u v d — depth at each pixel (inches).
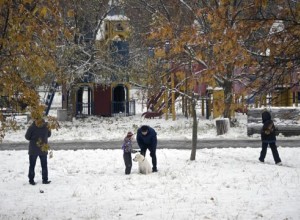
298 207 413.7
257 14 279.6
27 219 396.5
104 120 1505.9
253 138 976.9
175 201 449.1
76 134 1098.7
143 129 607.2
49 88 1389.0
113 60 1492.4
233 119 1203.9
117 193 491.5
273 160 710.5
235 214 394.9
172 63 781.9
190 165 658.8
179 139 979.3
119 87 1775.3
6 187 539.2
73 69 1346.0
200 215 394.9
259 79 299.7
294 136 1005.2
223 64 283.1
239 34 272.8
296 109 1005.2
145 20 1270.9
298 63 287.6
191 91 710.5
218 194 474.6
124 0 1441.9
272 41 284.8
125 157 603.2
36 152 542.3
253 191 485.1
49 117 365.4
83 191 505.4
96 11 1406.3
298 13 273.6
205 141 941.8
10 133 1124.5
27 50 311.4
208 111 1475.1
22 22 308.5
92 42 1433.3
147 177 575.2
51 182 560.7
